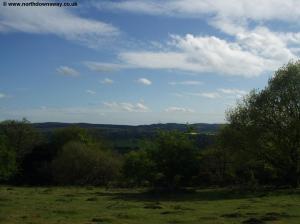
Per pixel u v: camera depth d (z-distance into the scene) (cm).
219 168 7631
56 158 9406
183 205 3944
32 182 9775
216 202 4259
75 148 8994
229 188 6562
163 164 6300
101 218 2869
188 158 6322
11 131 11056
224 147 6438
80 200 4462
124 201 4431
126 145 11588
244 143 6109
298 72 6106
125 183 7650
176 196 5247
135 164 6406
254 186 6400
